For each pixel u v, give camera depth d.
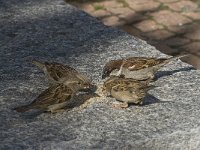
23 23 6.20
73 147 3.99
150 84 4.88
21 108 4.23
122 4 9.38
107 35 5.88
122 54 5.43
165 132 4.16
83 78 4.76
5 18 6.34
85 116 4.39
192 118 4.34
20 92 4.74
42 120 4.32
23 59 5.36
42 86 4.85
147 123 4.28
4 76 5.02
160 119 4.33
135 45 5.64
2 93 4.72
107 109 4.48
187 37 8.21
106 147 4.01
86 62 5.27
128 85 4.44
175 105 4.53
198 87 4.84
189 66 5.28
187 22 8.68
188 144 4.17
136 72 4.93
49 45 5.65
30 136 4.11
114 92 4.48
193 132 4.18
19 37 5.84
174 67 5.24
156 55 5.40
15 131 4.17
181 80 4.96
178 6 9.23
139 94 4.41
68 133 4.15
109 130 4.19
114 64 4.97
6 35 5.89
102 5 9.34
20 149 3.96
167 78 5.00
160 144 4.12
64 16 6.39
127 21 8.73
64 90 4.42
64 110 4.46
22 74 5.06
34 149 3.96
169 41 8.10
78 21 6.25
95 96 4.69
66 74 4.78
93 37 5.82
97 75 5.03
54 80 4.79
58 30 6.01
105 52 5.48
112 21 8.74
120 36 5.87
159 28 8.51
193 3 9.35
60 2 6.87
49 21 6.25
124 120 4.32
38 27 6.09
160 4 9.34
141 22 8.70
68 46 5.62
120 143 4.04
